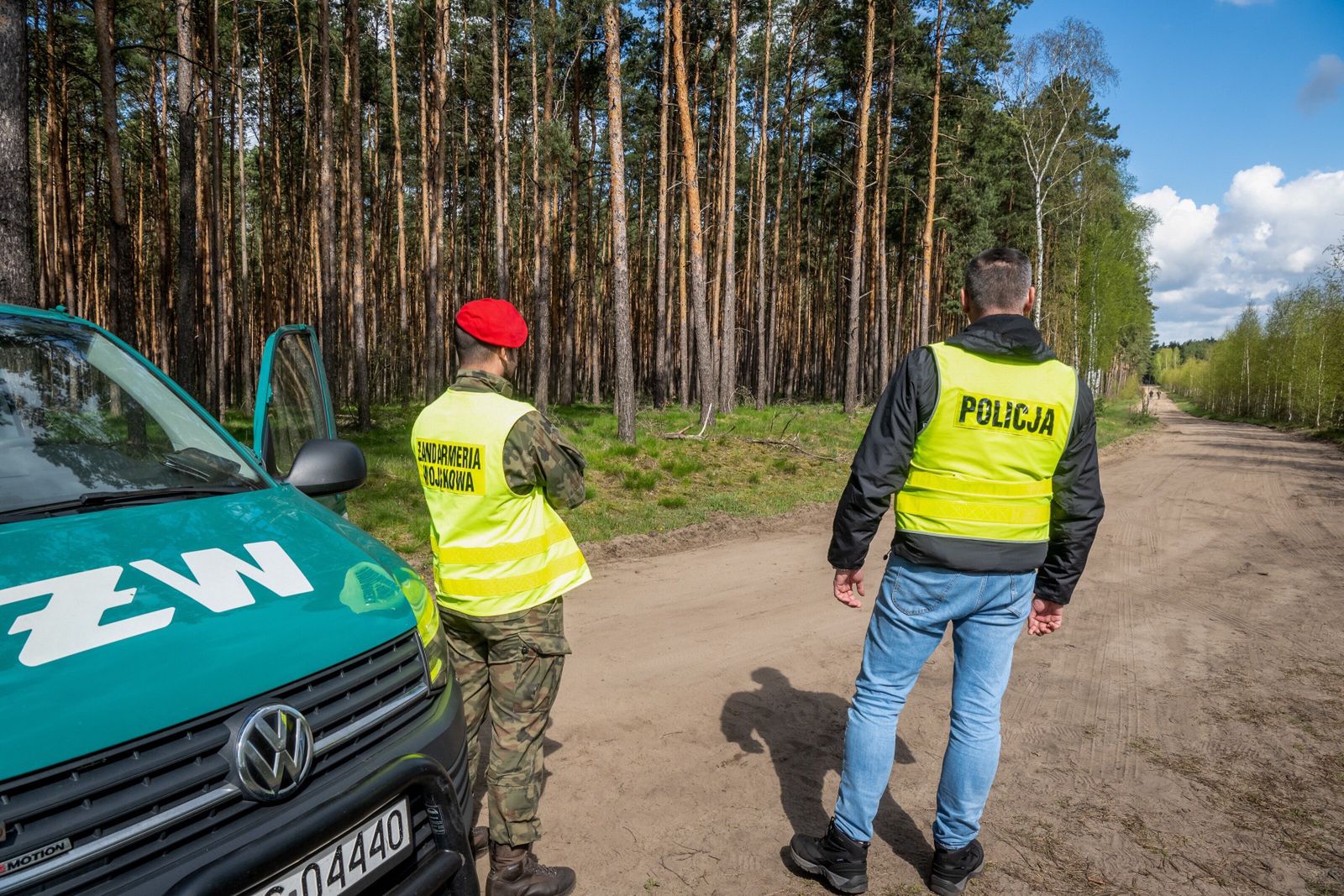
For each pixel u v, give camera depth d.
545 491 2.64
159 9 18.98
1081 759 3.78
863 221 26.20
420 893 1.84
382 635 1.98
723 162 30.59
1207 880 2.84
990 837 3.09
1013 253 2.52
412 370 39.59
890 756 2.64
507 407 2.53
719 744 3.83
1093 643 5.56
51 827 1.35
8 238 5.80
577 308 42.28
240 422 19.83
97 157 26.77
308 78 28.66
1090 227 38.28
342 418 22.75
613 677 4.66
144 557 1.88
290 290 31.81
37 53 19.41
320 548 2.21
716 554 8.13
